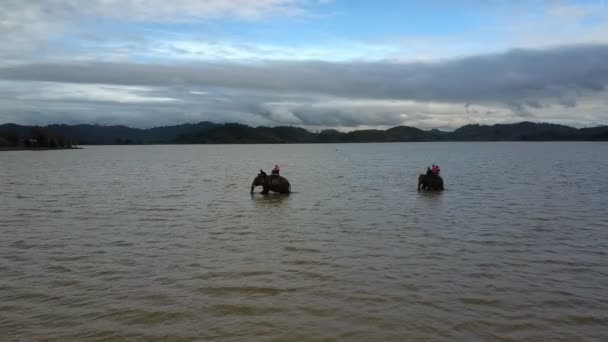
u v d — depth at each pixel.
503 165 72.19
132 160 105.69
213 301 11.66
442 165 74.06
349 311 11.01
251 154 158.88
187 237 18.86
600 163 75.19
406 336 9.74
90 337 9.75
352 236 18.97
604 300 11.70
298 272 13.96
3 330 10.07
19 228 20.69
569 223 21.58
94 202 29.38
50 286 12.81
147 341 9.58
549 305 11.38
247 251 16.50
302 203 28.97
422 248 16.88
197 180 47.34
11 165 79.44
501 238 18.44
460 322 10.39
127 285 12.87
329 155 138.25
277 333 9.91
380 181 45.06
